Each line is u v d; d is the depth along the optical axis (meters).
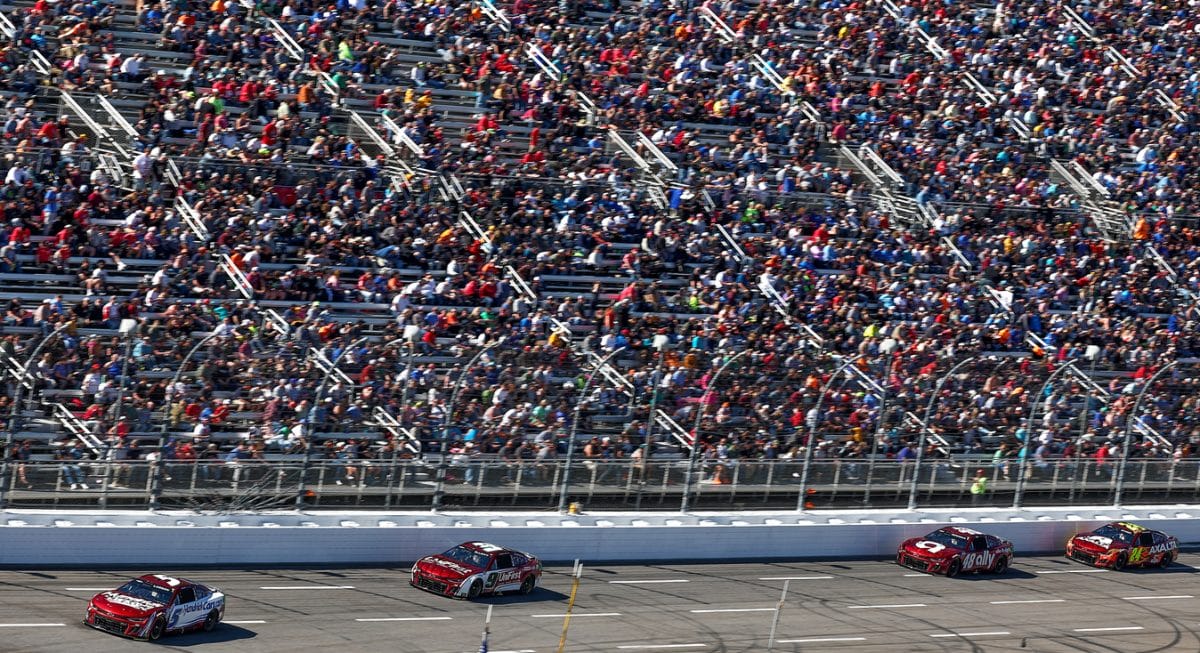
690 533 181.38
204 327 193.12
